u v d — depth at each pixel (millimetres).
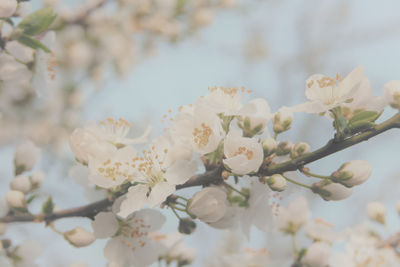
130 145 378
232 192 377
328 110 356
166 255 422
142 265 380
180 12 698
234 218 375
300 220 432
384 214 456
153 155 364
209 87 371
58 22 558
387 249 440
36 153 419
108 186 360
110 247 379
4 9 381
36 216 382
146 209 382
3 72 404
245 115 364
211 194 359
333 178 352
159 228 382
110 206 378
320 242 413
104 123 380
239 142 352
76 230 376
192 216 360
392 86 361
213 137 356
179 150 362
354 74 358
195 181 363
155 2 685
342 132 344
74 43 667
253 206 375
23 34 380
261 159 349
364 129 346
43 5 568
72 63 668
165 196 356
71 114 664
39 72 407
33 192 412
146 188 361
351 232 446
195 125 364
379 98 363
